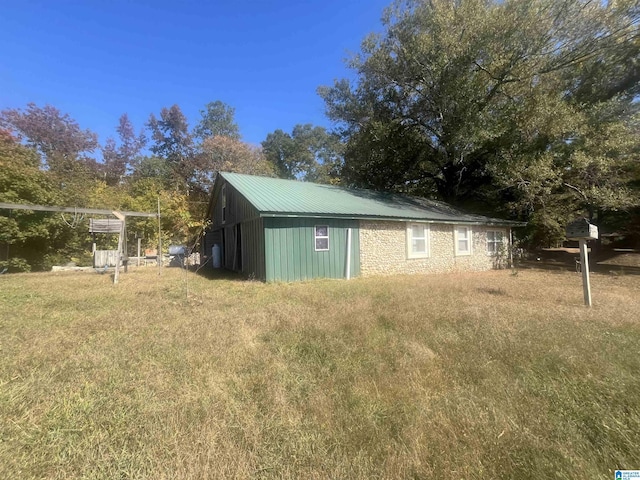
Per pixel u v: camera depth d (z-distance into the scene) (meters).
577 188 15.97
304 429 2.36
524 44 14.84
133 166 36.28
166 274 13.11
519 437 2.14
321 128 47.56
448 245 14.81
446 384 3.00
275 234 10.35
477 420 2.36
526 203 17.66
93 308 6.45
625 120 15.19
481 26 15.20
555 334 4.22
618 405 2.54
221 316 5.67
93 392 2.93
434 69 16.69
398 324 4.93
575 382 2.94
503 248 17.38
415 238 13.66
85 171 24.70
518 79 16.02
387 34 18.70
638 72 15.26
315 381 3.13
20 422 2.43
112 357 3.77
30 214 14.28
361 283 9.94
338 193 15.03
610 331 4.39
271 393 2.85
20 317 5.70
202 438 2.22
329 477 1.89
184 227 22.97
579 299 6.96
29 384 3.07
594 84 16.20
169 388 2.98
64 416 2.53
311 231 11.03
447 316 5.32
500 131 16.62
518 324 4.78
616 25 13.55
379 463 2.00
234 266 14.23
